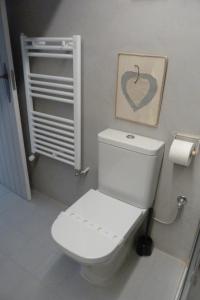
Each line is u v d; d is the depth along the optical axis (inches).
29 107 69.8
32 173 87.1
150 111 51.8
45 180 84.2
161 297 54.6
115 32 49.9
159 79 48.0
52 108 67.9
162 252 66.2
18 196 86.3
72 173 74.8
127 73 51.4
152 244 66.1
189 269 54.2
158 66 47.1
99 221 51.4
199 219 55.1
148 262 63.1
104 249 45.1
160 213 61.4
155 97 49.9
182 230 60.2
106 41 51.8
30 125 72.4
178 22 42.6
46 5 56.5
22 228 72.5
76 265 61.5
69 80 58.2
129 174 54.7
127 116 55.4
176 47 44.4
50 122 67.9
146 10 44.9
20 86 72.5
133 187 55.4
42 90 64.3
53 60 60.9
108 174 58.3
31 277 58.3
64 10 54.5
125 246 58.8
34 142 75.0
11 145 77.3
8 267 60.6
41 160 80.8
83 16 52.4
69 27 55.4
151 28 45.6
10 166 83.2
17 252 64.7
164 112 50.5
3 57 62.8
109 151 55.4
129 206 56.5
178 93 47.4
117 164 55.5
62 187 80.3
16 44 66.9
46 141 72.7
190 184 53.7
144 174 52.5
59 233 48.1
